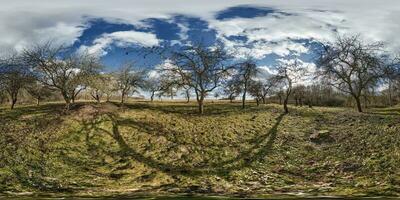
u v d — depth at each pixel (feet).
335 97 401.70
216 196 148.46
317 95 399.24
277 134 237.86
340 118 266.16
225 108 309.22
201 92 290.76
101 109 271.69
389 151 190.19
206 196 148.66
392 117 252.21
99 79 306.76
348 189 157.69
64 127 236.63
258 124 258.16
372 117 259.60
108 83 327.06
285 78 301.02
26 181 171.83
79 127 238.48
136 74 337.31
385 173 170.71
